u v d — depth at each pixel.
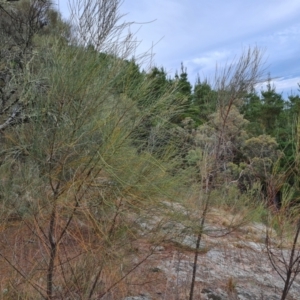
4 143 2.24
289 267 3.21
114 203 2.15
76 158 2.10
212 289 3.75
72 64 2.09
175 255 3.42
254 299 3.77
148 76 2.22
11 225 2.11
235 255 4.45
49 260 2.12
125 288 2.46
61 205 2.10
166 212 2.42
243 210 3.18
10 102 3.03
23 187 2.08
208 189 3.01
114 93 2.18
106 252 2.14
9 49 4.23
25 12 4.97
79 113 2.09
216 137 3.30
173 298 3.22
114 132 2.06
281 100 14.51
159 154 2.38
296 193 3.17
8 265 2.10
